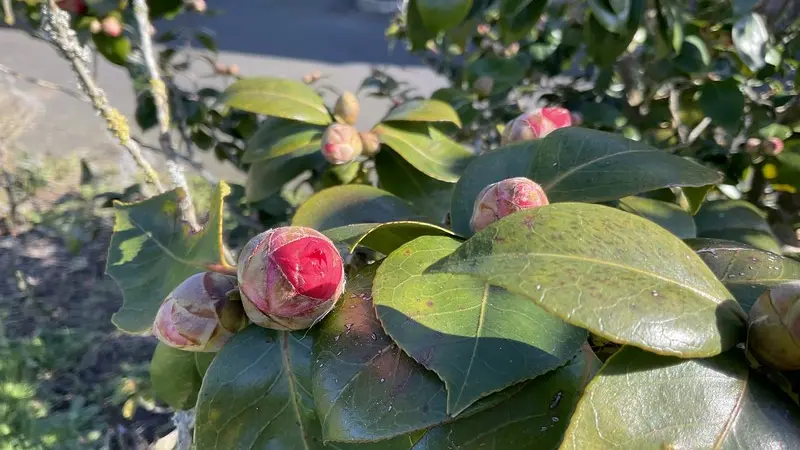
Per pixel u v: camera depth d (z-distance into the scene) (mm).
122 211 204
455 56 539
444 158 267
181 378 227
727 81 339
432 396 123
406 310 130
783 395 110
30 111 928
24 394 554
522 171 193
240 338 148
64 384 591
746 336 111
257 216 444
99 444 521
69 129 1050
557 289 101
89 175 586
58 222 811
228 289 149
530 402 128
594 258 106
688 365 108
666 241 114
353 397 127
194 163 355
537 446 125
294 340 144
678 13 306
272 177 300
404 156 255
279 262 132
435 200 271
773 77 426
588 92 405
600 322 99
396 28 532
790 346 105
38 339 622
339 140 249
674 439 103
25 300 694
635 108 394
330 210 200
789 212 346
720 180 163
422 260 140
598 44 299
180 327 146
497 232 108
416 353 122
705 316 107
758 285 150
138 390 476
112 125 225
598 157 183
